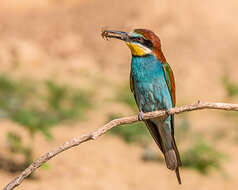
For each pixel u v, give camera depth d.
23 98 14.99
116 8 21.30
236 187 10.83
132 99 15.62
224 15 20.98
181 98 16.61
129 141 12.80
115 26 20.50
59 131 12.72
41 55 19.30
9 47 19.20
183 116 15.58
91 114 14.62
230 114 15.82
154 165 11.58
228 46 19.89
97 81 17.77
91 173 10.52
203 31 20.31
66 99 15.43
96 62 19.62
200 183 10.86
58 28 20.89
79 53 20.02
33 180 9.78
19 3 22.95
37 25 21.19
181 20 20.48
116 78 18.25
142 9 20.77
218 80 18.09
